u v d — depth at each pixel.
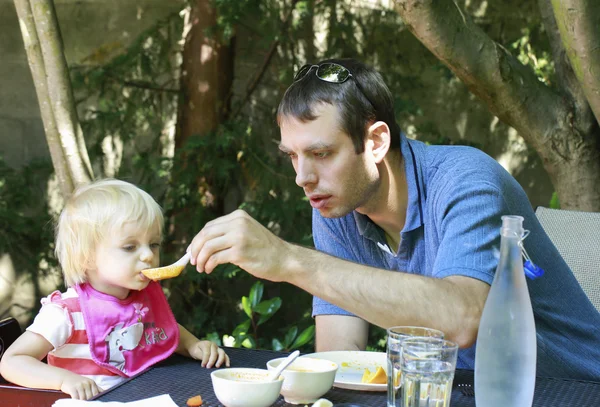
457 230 1.76
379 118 1.91
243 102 4.66
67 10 4.65
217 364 1.91
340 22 4.63
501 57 3.21
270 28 4.48
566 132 3.40
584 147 3.41
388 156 1.97
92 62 4.65
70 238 2.12
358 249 2.19
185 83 4.56
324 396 1.62
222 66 4.55
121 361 2.11
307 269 1.64
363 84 1.88
